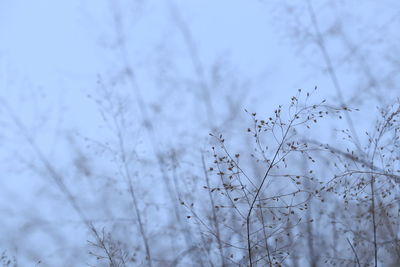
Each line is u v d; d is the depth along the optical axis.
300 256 3.00
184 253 3.15
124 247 3.14
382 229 2.83
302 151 2.47
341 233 2.96
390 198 2.69
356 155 2.79
